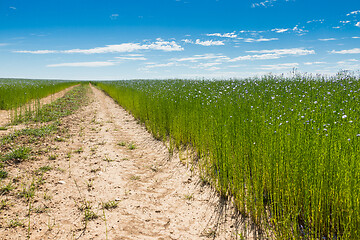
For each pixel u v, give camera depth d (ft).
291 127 14.23
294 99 22.45
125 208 13.19
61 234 10.66
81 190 15.05
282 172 12.00
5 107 44.06
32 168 17.44
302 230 9.90
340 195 9.51
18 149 19.99
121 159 21.12
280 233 9.81
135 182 16.63
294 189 10.97
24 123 31.09
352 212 8.67
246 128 16.07
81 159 20.48
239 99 24.31
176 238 10.69
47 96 68.85
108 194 14.74
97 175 17.47
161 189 15.64
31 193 13.92
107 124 36.04
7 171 16.20
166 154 22.52
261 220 11.41
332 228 9.43
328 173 10.07
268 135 14.14
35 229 10.87
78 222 11.67
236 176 13.16
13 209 12.30
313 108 17.84
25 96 52.80
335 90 25.26
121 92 63.52
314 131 12.80
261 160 13.50
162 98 34.60
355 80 31.83
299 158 11.61
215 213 12.57
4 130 26.91
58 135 26.89
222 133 16.49
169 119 28.63
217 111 21.03
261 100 23.85
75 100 61.77
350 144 10.80
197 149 20.76
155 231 11.20
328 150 10.63
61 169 17.85
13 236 10.25
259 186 12.44
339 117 15.12
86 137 27.66
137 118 40.09
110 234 10.84
